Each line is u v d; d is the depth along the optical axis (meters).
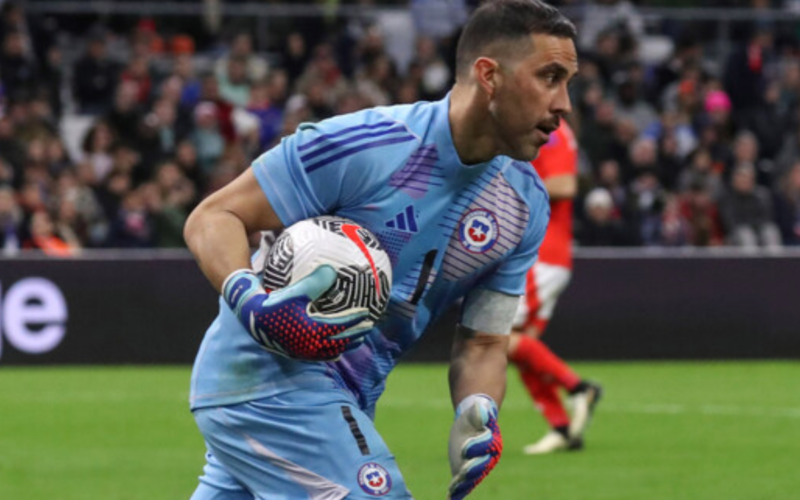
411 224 9.85
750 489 19.33
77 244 37.66
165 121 43.62
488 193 10.11
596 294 35.34
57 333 34.00
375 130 9.66
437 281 10.20
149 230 38.38
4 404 27.81
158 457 21.98
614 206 41.84
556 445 22.45
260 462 9.91
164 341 34.44
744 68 49.28
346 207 9.78
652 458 21.88
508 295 10.64
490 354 10.77
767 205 42.06
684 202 41.50
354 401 10.09
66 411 26.83
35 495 18.83
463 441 9.90
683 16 52.22
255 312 9.09
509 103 9.48
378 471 9.66
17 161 40.88
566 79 9.55
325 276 9.08
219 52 50.19
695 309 35.66
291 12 50.19
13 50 46.03
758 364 35.34
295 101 44.97
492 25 9.48
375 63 47.03
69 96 49.34
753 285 35.84
